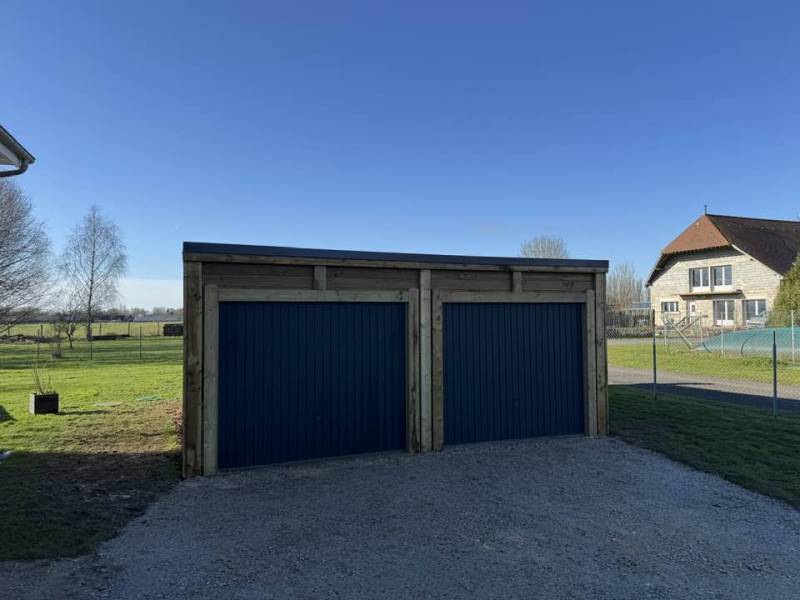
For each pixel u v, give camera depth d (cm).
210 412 622
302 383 679
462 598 348
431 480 600
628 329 4025
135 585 365
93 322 5188
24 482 588
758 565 398
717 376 1650
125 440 791
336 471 636
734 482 593
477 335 771
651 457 696
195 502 531
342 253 686
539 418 801
